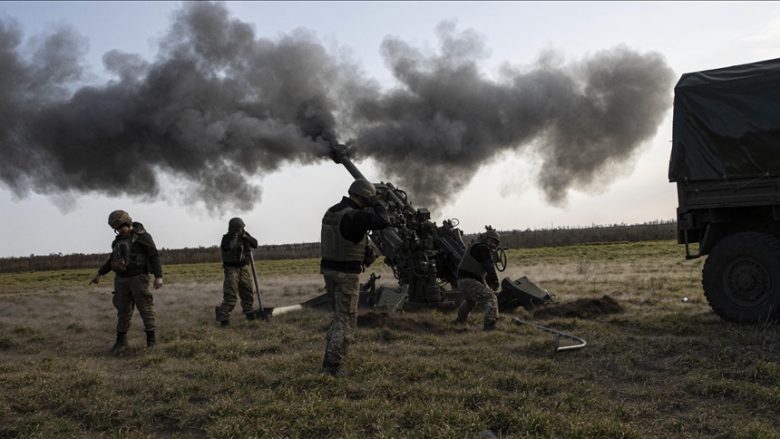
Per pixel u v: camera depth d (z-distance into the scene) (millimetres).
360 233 6113
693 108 8852
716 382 5492
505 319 9539
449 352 7246
